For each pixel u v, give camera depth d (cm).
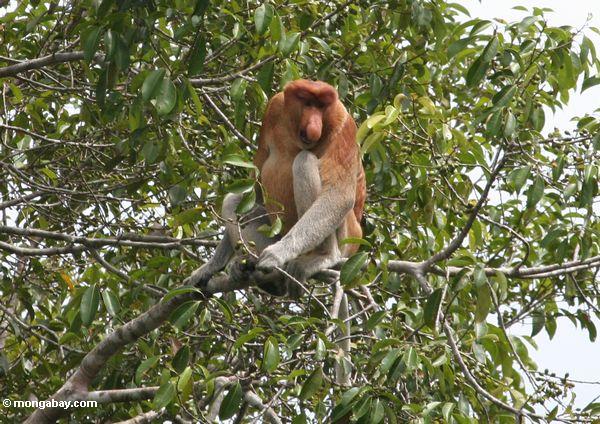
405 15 1153
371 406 744
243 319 1088
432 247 1088
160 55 980
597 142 898
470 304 1117
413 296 1095
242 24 1056
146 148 1020
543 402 791
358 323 1063
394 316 888
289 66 1053
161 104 917
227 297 1083
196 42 945
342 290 907
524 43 945
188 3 1048
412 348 766
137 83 984
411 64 1171
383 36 1274
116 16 957
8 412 1116
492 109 891
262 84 1004
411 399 885
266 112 1071
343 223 1071
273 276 956
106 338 953
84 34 957
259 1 1082
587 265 953
